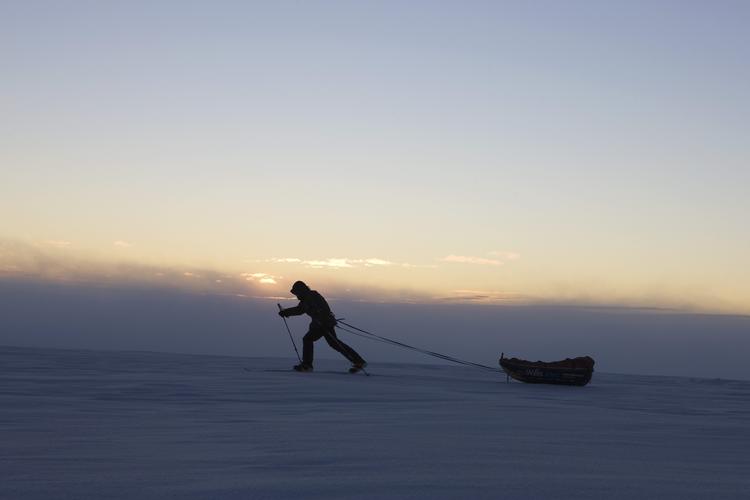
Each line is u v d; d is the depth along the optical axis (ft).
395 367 72.38
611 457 17.01
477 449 17.60
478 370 71.31
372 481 13.21
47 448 16.83
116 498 11.67
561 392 43.60
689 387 56.54
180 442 18.01
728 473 15.15
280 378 43.09
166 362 60.39
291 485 12.77
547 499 12.01
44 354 68.80
